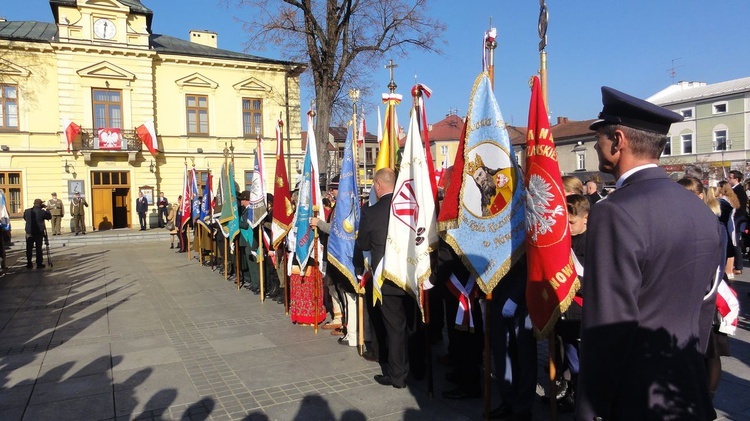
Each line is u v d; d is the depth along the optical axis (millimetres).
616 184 2012
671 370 1741
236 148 30094
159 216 27328
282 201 7402
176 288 10070
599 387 1762
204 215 12773
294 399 4516
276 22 20359
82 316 7781
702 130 39750
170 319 7508
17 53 25422
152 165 27969
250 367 5352
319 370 5238
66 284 10875
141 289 10055
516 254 3795
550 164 3346
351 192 5871
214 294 9367
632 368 1772
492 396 4559
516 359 4016
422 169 4500
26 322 7434
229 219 9422
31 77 25766
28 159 25797
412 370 5035
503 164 3895
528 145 3506
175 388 4801
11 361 5625
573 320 3775
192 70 29141
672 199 1812
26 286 10648
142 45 27641
